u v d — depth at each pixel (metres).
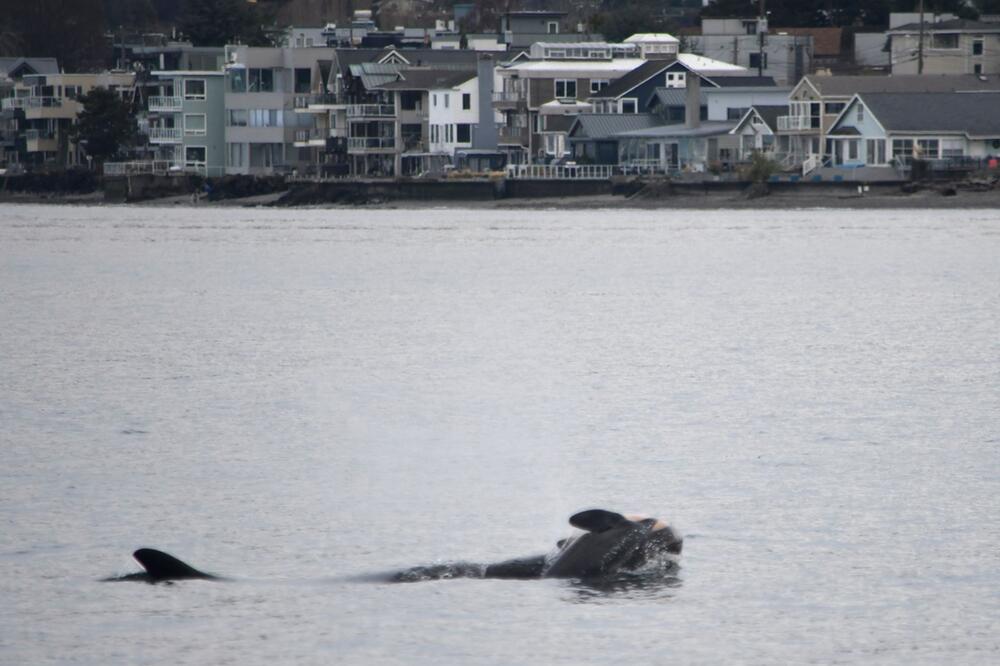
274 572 71.50
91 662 60.06
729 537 77.25
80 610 65.88
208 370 142.38
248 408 120.56
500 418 115.62
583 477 92.81
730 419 113.44
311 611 65.56
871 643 62.00
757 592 68.12
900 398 122.25
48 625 64.00
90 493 88.50
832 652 61.06
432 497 87.88
